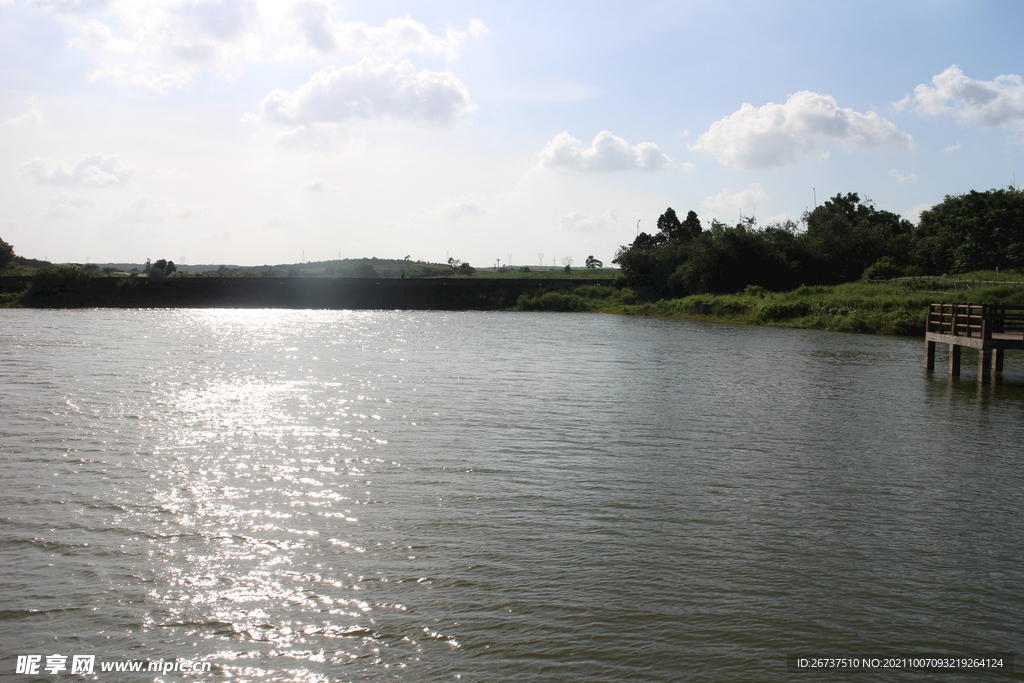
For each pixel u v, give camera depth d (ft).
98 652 30.07
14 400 79.30
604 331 190.90
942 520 44.57
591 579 36.09
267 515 44.37
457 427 67.92
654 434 65.77
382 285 337.93
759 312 218.18
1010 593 35.37
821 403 82.12
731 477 52.70
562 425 69.10
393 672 28.89
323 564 37.70
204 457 56.80
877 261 278.46
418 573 36.68
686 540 40.96
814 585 35.81
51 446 59.67
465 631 31.55
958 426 70.38
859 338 168.76
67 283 309.42
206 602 33.91
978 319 102.47
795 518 44.57
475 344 152.15
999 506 47.16
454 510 45.37
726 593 34.88
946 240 274.98
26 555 38.40
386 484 50.37
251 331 183.73
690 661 29.58
